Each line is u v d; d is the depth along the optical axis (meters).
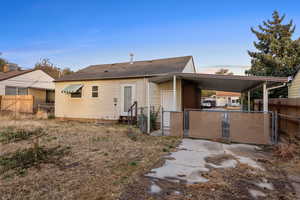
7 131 8.09
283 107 7.92
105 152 5.27
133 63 14.58
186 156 4.98
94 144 6.19
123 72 12.13
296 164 4.34
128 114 10.50
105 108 12.09
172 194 2.90
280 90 15.09
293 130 6.52
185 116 7.45
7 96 16.08
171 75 7.67
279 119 8.45
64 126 10.11
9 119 12.59
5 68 21.81
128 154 5.10
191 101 10.88
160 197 2.80
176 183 3.30
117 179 3.46
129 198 2.77
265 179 3.51
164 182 3.34
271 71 15.64
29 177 3.55
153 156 4.95
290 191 3.03
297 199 2.78
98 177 3.55
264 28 19.94
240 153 5.30
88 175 3.65
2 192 2.97
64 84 13.61
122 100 11.57
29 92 18.97
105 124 11.13
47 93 21.12
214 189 3.08
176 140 6.89
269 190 3.06
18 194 2.91
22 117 13.57
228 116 6.77
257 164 4.38
